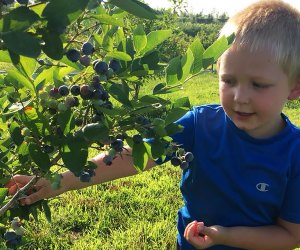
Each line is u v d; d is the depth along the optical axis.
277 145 0.45
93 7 0.22
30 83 0.27
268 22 0.40
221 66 0.41
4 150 0.33
